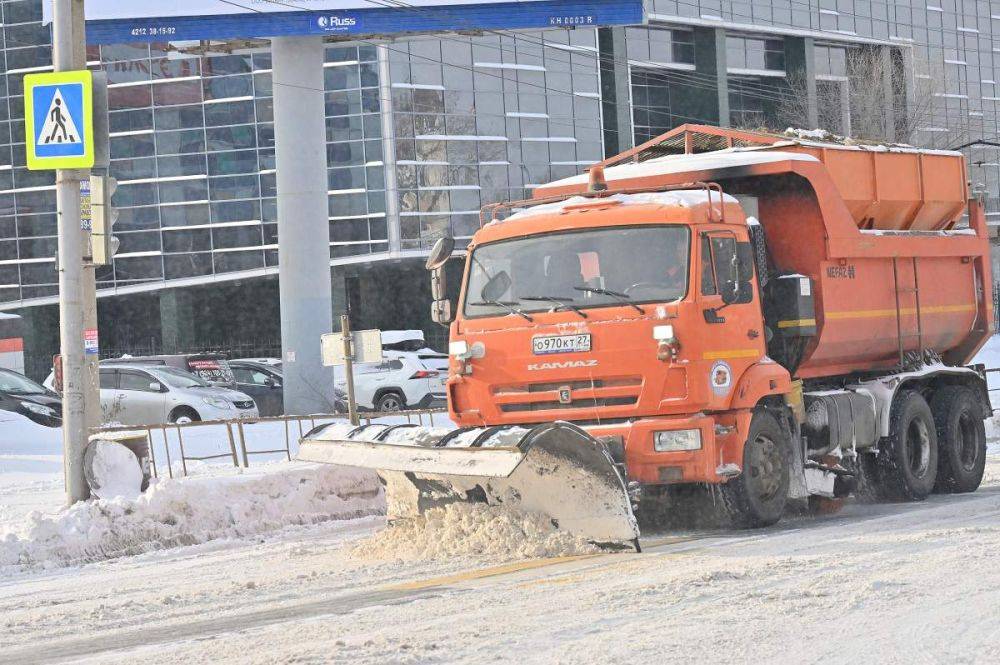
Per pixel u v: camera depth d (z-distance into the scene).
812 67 77.88
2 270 62.91
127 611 9.20
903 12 81.75
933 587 8.37
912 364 15.41
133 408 31.56
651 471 11.50
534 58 61.53
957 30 84.44
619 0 37.66
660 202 11.93
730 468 11.73
